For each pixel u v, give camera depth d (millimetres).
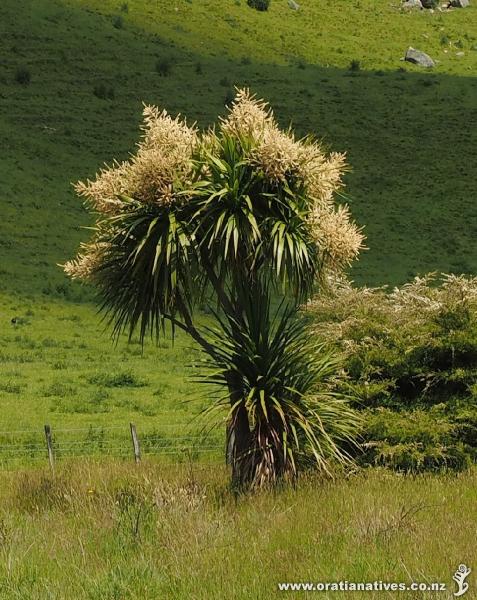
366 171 129625
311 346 23469
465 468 25578
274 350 22828
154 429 39531
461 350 26891
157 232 21984
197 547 16578
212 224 21938
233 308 23391
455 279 28172
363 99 155125
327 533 17516
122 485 24188
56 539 17844
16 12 166750
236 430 22750
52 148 124625
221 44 180875
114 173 22812
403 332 27703
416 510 18828
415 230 113750
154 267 20953
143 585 14875
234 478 22594
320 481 22938
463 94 160375
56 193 113125
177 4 196875
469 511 19750
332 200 23422
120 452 34969
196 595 14414
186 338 72000
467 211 118875
